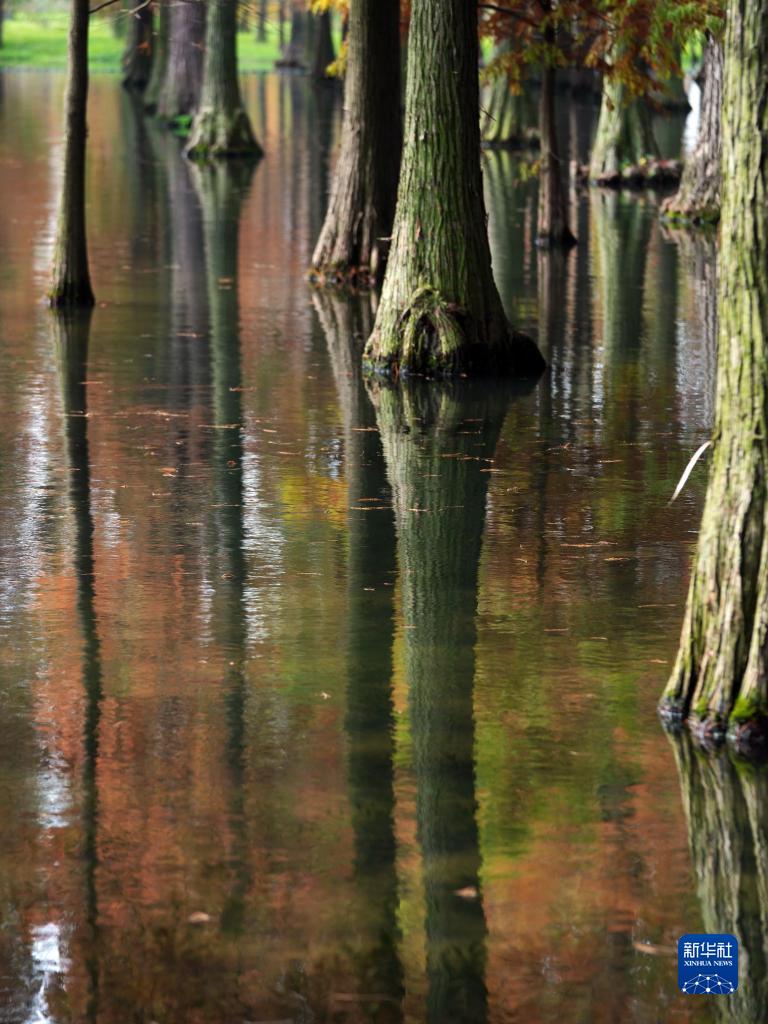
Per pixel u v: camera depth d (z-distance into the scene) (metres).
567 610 12.12
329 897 7.91
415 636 11.55
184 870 8.18
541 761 9.46
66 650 11.27
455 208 22.02
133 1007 7.00
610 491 15.77
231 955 7.35
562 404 20.14
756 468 9.64
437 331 21.91
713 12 31.52
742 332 9.50
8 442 17.75
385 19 30.58
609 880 8.05
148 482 16.05
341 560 13.44
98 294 29.17
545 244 36.44
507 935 7.56
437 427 18.80
